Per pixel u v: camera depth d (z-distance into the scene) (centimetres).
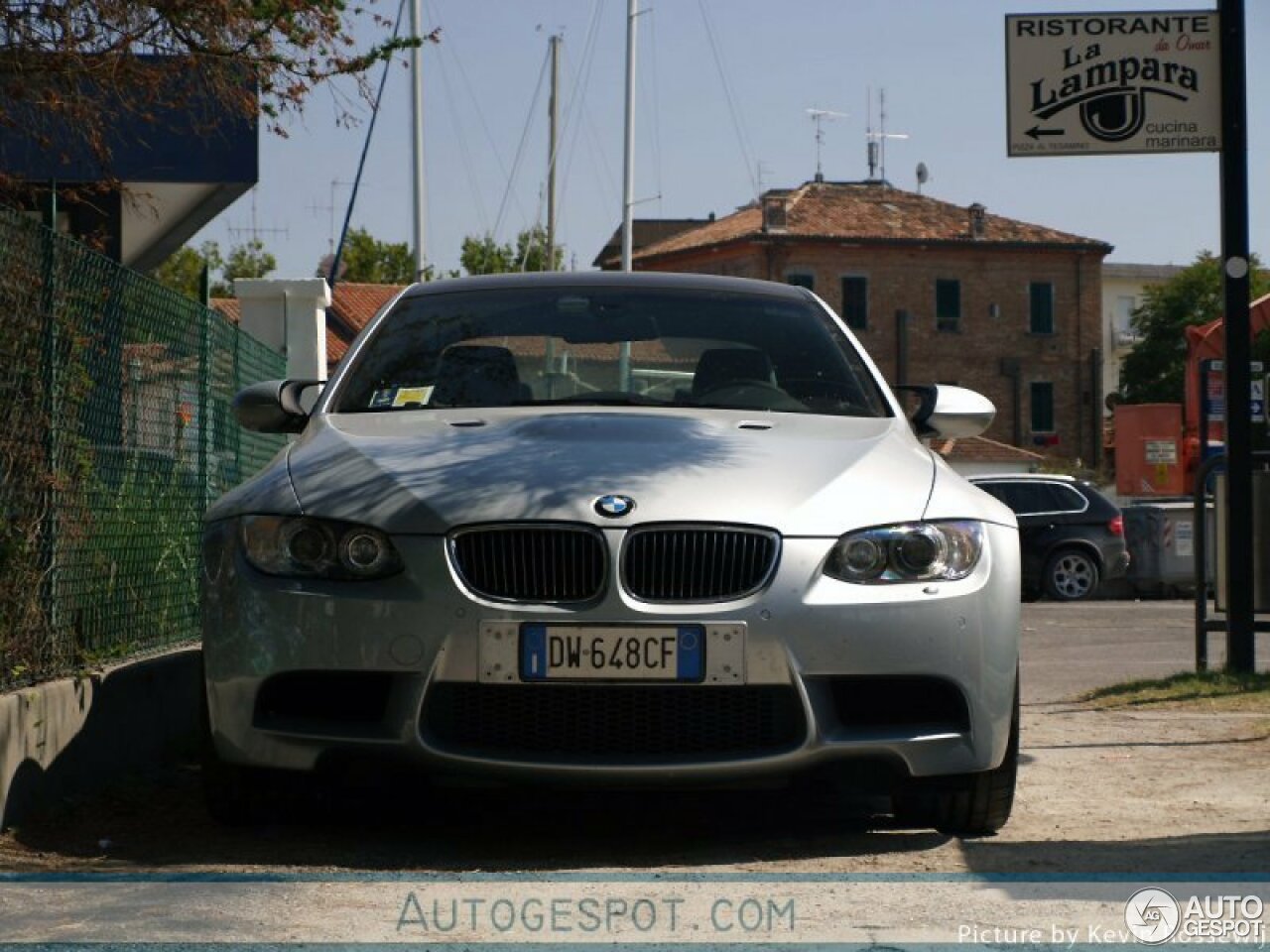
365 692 650
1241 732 1035
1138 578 3073
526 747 639
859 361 834
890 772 655
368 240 8300
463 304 854
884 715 655
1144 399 8612
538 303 848
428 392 786
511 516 641
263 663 651
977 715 661
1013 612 682
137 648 924
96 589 856
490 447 694
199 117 1812
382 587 642
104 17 1159
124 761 832
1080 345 8519
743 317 846
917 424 845
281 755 653
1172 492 3947
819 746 639
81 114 1216
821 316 870
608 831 718
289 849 667
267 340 1845
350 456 696
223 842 680
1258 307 3384
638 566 639
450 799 786
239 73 1225
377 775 650
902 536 659
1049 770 902
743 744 640
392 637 636
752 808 775
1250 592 1280
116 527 893
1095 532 2866
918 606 651
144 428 966
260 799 684
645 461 674
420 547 642
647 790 640
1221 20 1292
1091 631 2033
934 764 655
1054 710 1179
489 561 641
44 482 780
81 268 848
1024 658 1645
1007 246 8394
